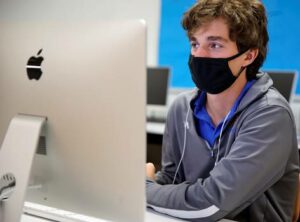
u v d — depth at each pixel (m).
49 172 0.81
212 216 0.94
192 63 1.09
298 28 2.97
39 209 0.95
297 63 3.02
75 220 0.90
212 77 1.07
